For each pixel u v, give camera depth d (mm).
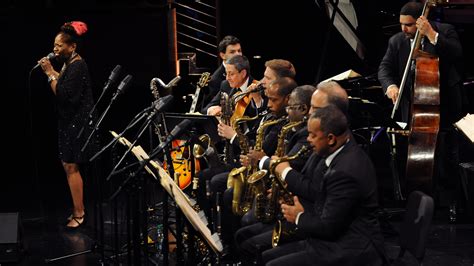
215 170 14266
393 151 16000
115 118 22094
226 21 23703
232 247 13086
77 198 16141
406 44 14672
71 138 15711
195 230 8992
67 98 15664
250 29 23703
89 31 21406
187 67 20859
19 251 13828
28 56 21609
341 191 9070
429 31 13891
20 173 21609
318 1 21219
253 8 23578
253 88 13688
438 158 14883
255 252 10789
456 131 15148
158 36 21469
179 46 23109
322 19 22844
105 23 21406
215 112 14820
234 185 12570
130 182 10750
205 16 23797
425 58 13805
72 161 15773
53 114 22734
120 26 21453
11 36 21453
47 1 21625
